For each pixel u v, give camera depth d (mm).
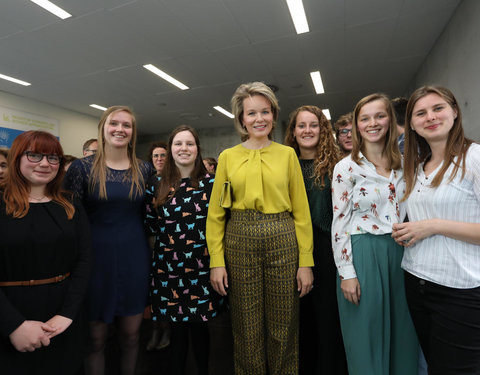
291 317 1188
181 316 1387
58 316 1048
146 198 1583
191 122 10234
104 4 3570
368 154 1201
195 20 3938
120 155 1477
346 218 1166
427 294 964
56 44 4539
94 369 1411
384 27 4230
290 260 1181
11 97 6887
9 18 3826
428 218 978
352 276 1116
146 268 1469
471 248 887
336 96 7438
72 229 1137
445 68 4289
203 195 1469
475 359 858
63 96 7137
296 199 1263
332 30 4281
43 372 1021
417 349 1126
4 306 933
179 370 1413
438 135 961
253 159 1225
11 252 984
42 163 1056
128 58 5059
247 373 1229
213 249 1276
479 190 863
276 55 5059
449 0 3656
